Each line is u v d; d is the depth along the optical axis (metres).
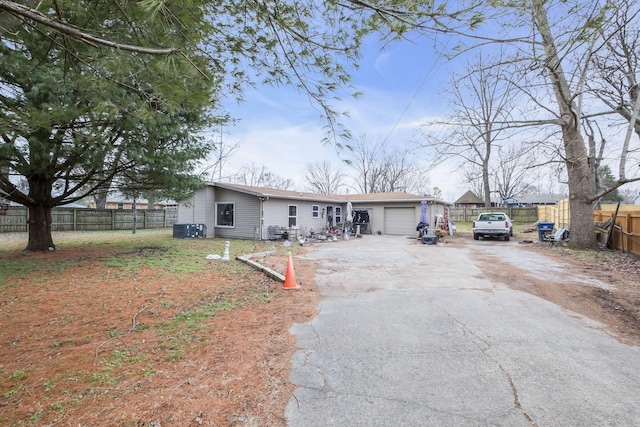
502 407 2.19
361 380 2.56
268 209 14.50
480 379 2.57
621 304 4.61
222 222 15.57
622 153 8.82
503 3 2.11
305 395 2.34
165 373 2.64
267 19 2.44
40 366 2.74
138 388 2.40
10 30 2.33
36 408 2.14
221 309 4.37
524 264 7.89
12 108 3.24
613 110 9.56
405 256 9.45
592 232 10.09
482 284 5.84
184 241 12.95
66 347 3.15
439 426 2.00
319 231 18.06
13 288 5.30
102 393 2.33
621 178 8.84
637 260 8.00
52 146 5.77
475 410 2.16
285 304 4.62
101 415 2.07
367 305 4.60
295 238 14.86
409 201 17.86
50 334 3.48
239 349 3.12
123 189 9.62
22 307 4.36
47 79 4.29
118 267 7.06
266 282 5.91
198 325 3.76
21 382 2.47
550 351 3.08
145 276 6.25
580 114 9.50
